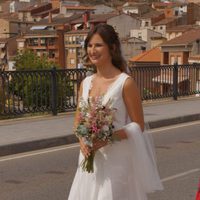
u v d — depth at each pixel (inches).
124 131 145.5
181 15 4357.8
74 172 320.5
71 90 584.4
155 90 697.6
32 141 399.2
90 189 147.9
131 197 146.6
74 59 3774.6
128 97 147.1
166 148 397.1
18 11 5728.3
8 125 487.5
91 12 5182.1
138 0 6904.5
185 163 343.3
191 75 749.9
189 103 675.4
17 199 261.7
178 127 516.4
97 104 145.8
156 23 4197.8
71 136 428.5
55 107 560.4
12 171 325.7
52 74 559.2
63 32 3641.7
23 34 4335.6
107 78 150.0
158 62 2603.3
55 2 5797.2
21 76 539.8
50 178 305.6
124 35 3848.4
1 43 4274.1
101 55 148.5
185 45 2402.8
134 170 146.6
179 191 273.7
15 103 539.8
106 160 146.1
